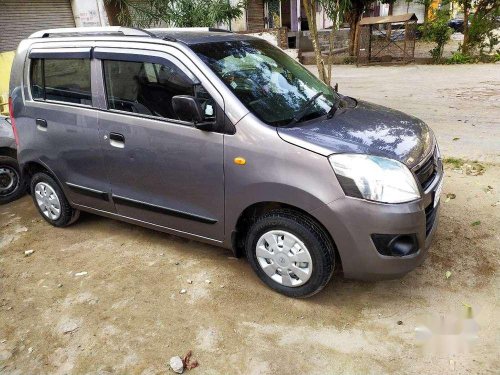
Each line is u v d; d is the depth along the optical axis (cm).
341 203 266
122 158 353
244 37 385
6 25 991
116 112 348
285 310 303
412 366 252
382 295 312
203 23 752
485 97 884
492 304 295
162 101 326
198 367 261
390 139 297
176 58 318
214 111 302
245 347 274
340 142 279
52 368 267
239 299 318
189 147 313
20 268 379
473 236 376
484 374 243
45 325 305
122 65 342
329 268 288
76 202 411
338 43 1964
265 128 286
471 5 1423
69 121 377
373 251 271
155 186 344
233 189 302
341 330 282
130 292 334
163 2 727
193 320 300
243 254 353
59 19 1092
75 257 389
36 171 441
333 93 387
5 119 524
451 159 555
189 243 397
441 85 1052
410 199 269
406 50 1595
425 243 284
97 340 288
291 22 2036
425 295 308
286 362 260
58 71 381
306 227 283
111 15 721
